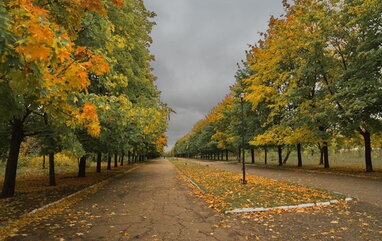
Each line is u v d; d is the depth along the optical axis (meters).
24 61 3.92
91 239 5.96
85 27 8.95
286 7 28.05
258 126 32.41
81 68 4.94
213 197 10.95
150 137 25.89
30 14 3.69
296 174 21.45
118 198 11.52
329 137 22.00
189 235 6.22
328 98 21.09
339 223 6.85
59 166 42.47
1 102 5.17
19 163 40.12
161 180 19.38
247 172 24.14
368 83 16.36
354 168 23.47
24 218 7.82
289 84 26.38
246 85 35.41
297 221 7.15
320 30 21.42
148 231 6.57
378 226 6.48
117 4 6.05
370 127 18.45
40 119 12.86
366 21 16.95
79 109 6.50
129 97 17.45
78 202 10.60
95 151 19.03
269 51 28.00
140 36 18.83
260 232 6.32
